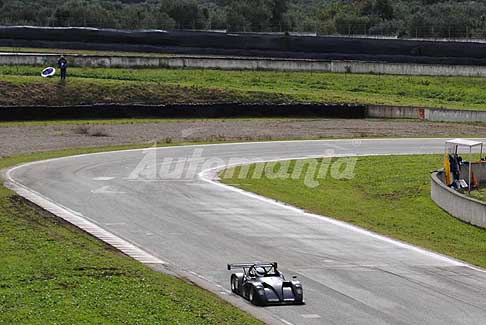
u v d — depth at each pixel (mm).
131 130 184875
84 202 113188
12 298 63719
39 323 57656
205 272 79500
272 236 96688
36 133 176750
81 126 186125
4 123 185750
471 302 71062
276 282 69562
